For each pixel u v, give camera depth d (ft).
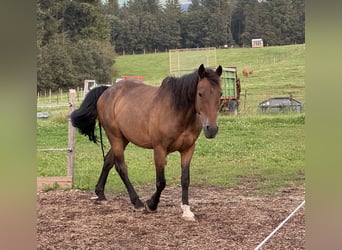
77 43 125.59
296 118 53.36
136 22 195.52
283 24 195.00
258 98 85.40
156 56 176.86
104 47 133.08
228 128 49.03
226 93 61.98
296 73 123.75
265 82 112.68
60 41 118.01
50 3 120.26
